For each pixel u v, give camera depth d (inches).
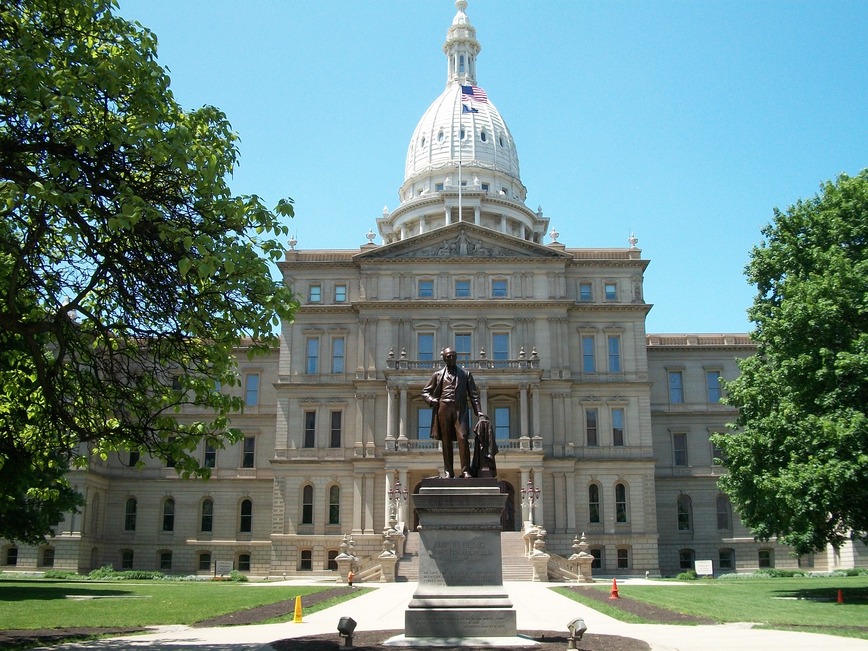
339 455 3191.4
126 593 1793.8
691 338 3617.1
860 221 1585.9
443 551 773.9
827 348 1496.1
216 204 842.2
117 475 3472.0
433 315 3245.6
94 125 811.4
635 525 3100.4
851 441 1386.6
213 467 3476.9
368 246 3425.2
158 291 864.9
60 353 815.7
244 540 3405.5
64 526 3179.1
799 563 3319.4
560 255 3287.4
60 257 893.2
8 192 724.7
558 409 3164.4
